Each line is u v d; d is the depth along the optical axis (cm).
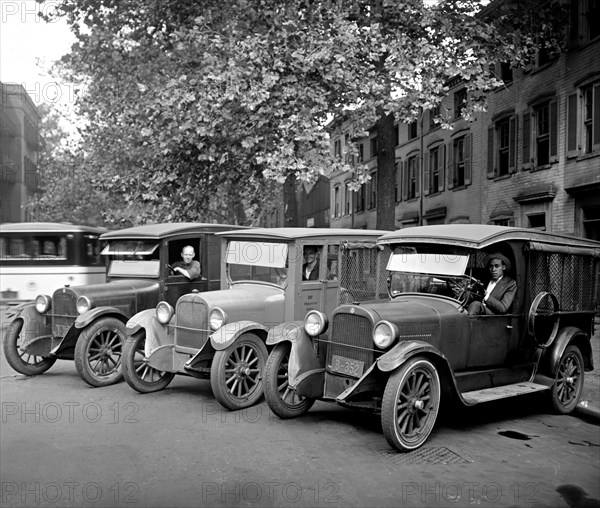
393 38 1477
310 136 1368
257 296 813
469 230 702
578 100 1695
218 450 580
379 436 641
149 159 1734
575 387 775
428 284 712
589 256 810
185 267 1031
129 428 656
